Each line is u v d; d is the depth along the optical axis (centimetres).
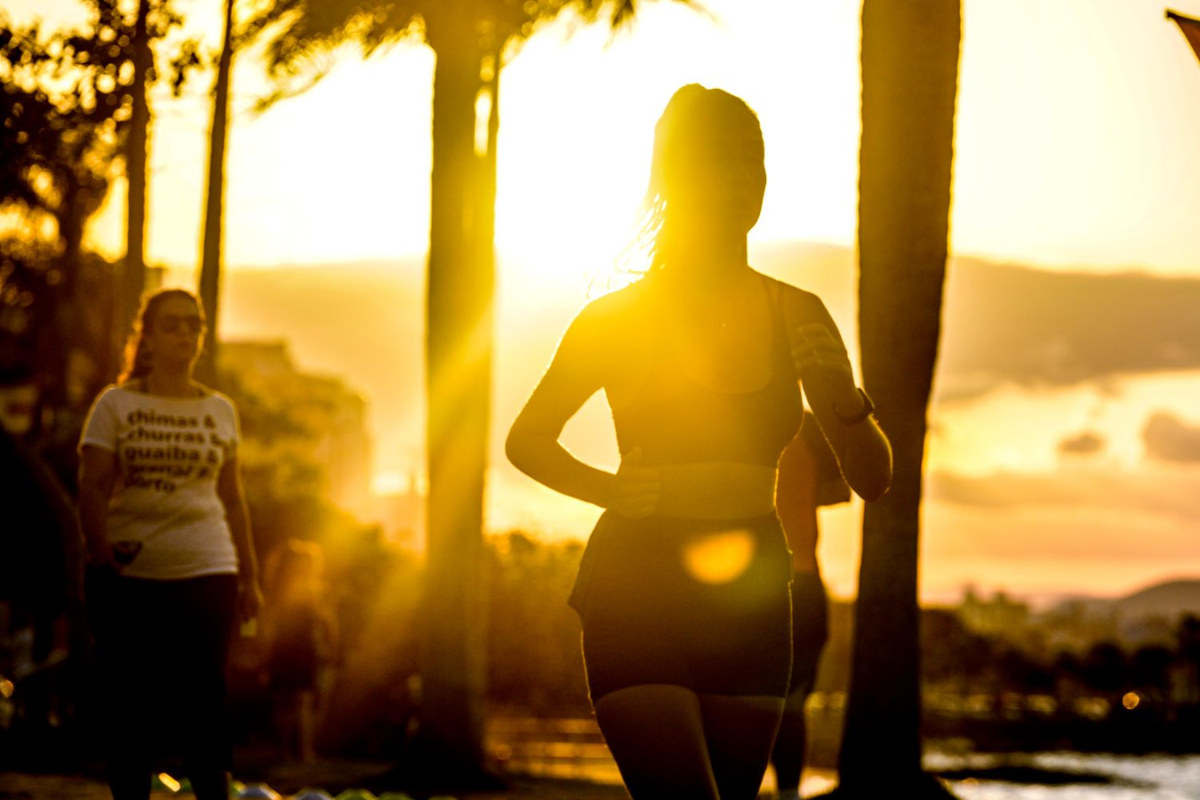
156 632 1071
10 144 2597
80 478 1071
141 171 2616
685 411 548
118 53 2570
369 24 2725
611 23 2706
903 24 1866
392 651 3139
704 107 568
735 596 541
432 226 2614
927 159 1858
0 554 2414
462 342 2612
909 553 1906
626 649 536
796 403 564
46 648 2572
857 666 1927
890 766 1897
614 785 2653
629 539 546
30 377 6344
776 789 1319
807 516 1259
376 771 2505
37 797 1561
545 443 548
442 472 2572
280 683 2639
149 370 1119
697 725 529
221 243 2700
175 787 1712
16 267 5806
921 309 1859
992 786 4100
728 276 564
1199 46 959
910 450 1880
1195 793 4300
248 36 2745
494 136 2777
